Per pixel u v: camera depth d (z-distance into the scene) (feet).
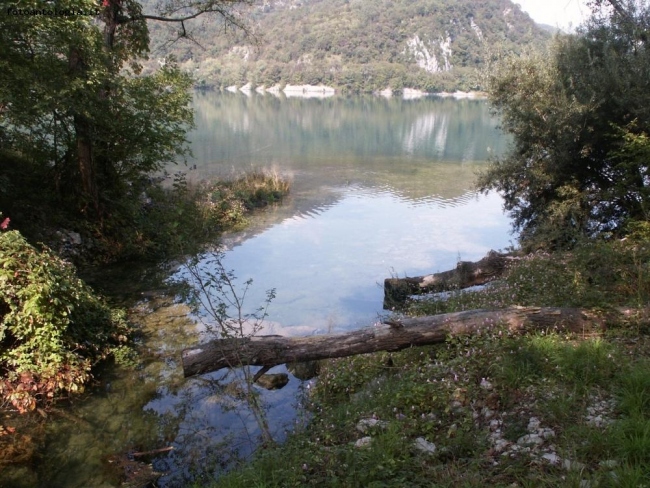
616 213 38.63
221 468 16.05
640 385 13.05
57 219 37.47
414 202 62.49
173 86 41.39
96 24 38.40
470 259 41.29
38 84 29.50
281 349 18.99
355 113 195.93
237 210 53.36
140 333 26.99
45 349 20.70
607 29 40.19
